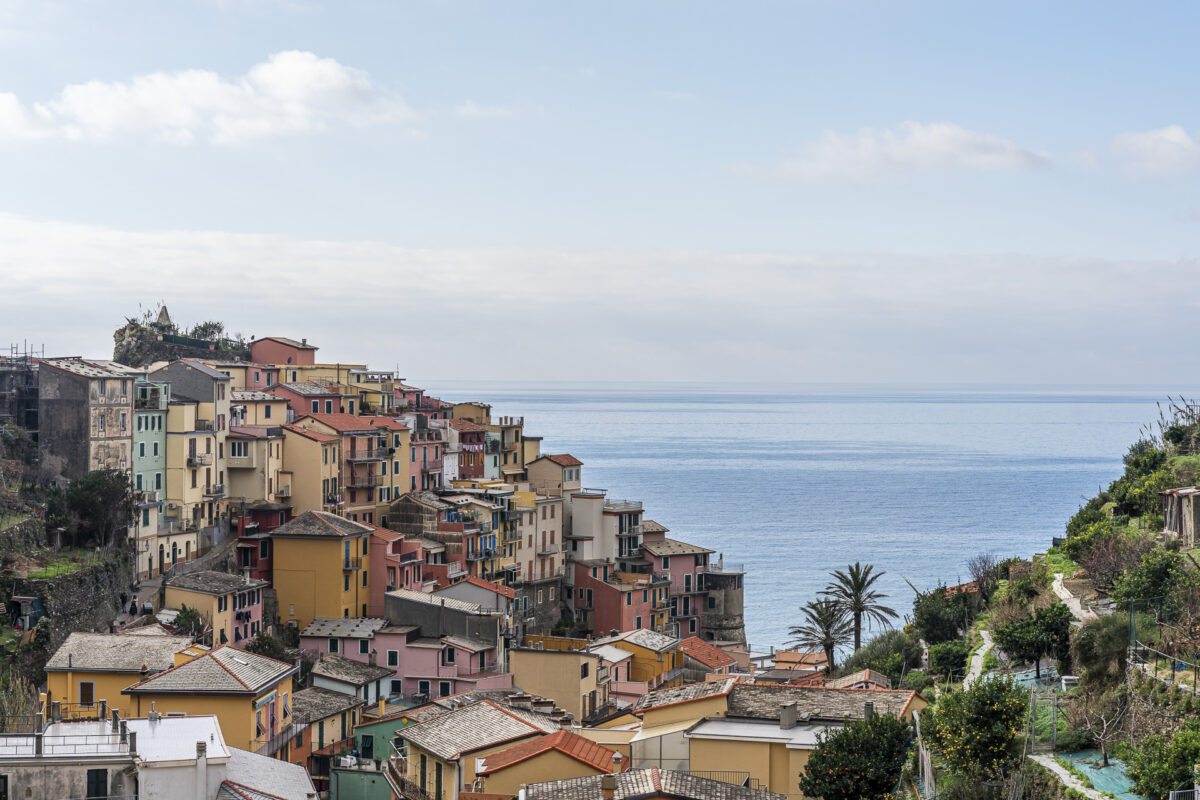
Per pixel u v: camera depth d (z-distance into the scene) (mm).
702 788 63000
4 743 72000
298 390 191000
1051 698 76875
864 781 65438
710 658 157750
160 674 94625
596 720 116625
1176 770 58531
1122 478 138250
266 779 77500
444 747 76688
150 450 155125
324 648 144500
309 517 157500
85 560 135000
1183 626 74250
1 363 162375
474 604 153125
